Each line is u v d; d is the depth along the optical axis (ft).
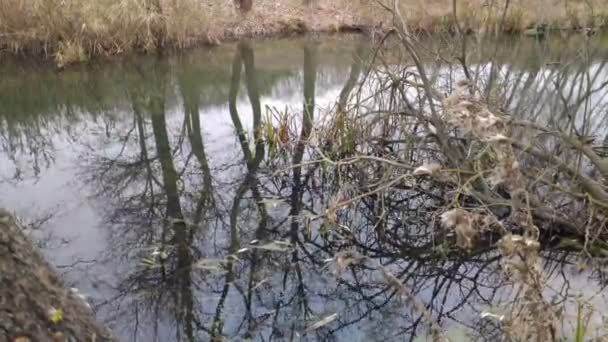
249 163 16.85
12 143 19.16
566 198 12.33
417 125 14.03
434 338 7.27
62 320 4.66
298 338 8.96
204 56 30.37
